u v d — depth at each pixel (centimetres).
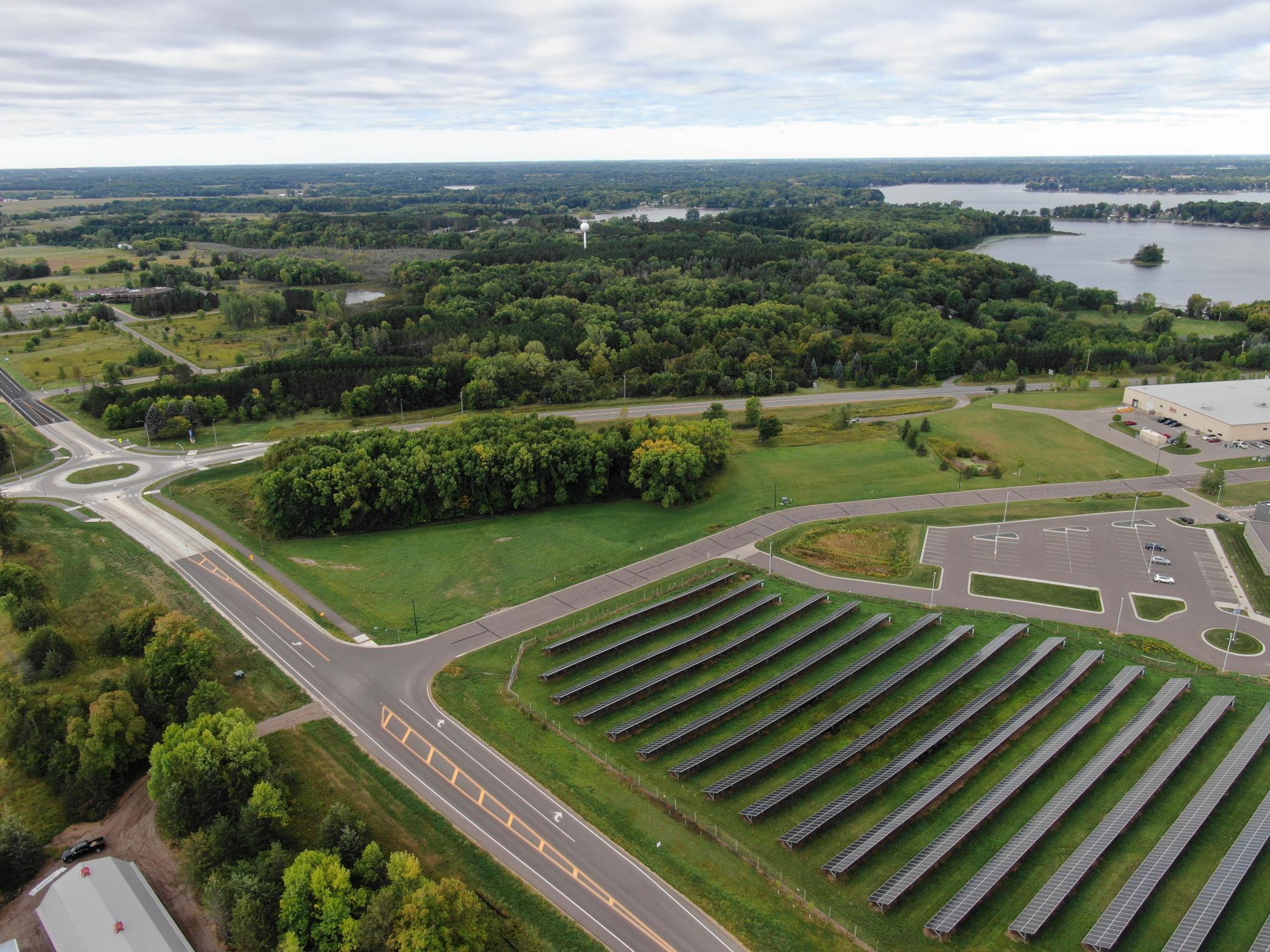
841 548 14075
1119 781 8644
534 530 15000
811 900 7206
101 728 8656
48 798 8712
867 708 9900
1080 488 16562
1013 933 6825
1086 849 7594
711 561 13612
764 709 9925
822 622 11612
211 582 12938
